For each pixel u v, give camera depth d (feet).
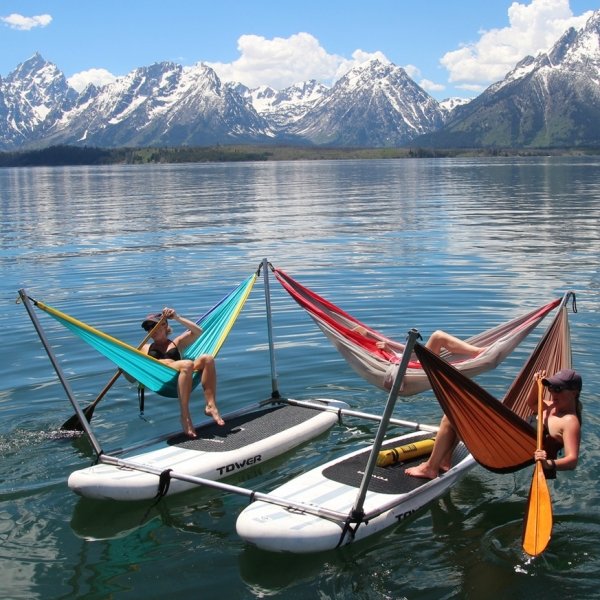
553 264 60.39
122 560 20.04
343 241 77.97
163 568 19.69
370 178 263.08
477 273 56.70
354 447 27.20
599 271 56.59
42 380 33.55
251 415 29.17
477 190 172.86
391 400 19.95
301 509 21.40
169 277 58.13
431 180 233.96
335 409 29.60
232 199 156.76
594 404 29.09
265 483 24.62
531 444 22.16
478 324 41.11
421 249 70.64
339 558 19.97
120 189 213.05
